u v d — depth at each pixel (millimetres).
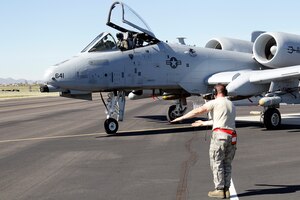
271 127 13680
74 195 6035
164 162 8375
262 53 15750
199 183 6539
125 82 13453
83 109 28797
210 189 6152
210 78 15164
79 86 12773
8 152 10258
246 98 14117
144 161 8547
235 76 14273
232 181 6633
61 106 33969
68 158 9164
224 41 17469
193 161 8383
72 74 12625
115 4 13820
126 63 13469
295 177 6789
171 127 15250
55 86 12633
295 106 25891
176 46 15078
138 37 14016
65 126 16672
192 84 15180
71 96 13625
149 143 11164
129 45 13727
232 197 5730
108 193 6094
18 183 6879
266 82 13695
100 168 7953
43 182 6902
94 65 12906
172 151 9719
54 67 12688
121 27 13789
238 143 10789
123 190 6242
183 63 14867
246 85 13719
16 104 39625
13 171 7895
